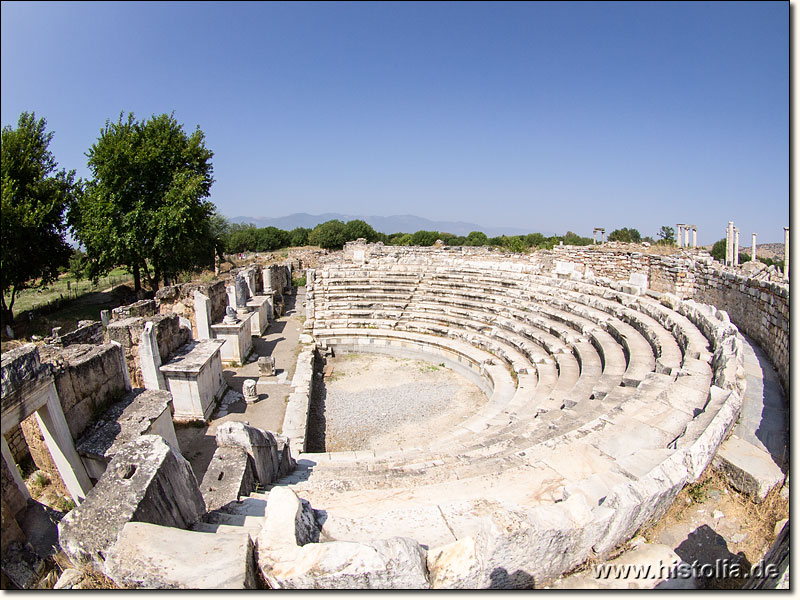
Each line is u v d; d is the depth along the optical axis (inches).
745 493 251.1
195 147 1432.1
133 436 370.6
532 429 421.7
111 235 1240.2
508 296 966.4
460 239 2896.2
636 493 215.3
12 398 286.5
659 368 475.2
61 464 347.3
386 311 1019.3
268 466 346.3
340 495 273.6
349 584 165.3
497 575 177.3
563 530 186.1
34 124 1104.8
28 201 1034.7
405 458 415.5
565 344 714.2
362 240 2037.4
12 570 222.5
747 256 1525.6
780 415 357.1
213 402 597.3
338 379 796.0
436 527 221.1
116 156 1221.7
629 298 768.9
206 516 242.5
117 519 183.6
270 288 1204.5
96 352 400.5
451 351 847.1
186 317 781.9
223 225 2748.5
